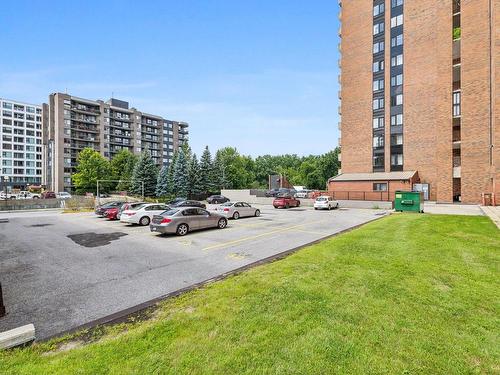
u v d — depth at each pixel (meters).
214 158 67.06
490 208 24.69
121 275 8.12
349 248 9.87
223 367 3.57
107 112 93.19
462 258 8.16
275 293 5.87
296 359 3.70
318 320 4.70
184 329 4.55
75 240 14.04
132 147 101.06
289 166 129.75
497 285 6.06
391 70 40.88
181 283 7.30
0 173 104.06
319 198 32.38
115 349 4.04
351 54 45.03
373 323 4.55
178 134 120.81
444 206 28.94
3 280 7.81
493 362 3.58
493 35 29.78
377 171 41.94
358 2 44.44
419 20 38.66
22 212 33.94
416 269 7.25
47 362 3.85
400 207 25.36
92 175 70.50
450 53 33.50
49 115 90.31
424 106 37.94
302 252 9.44
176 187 56.25
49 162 90.94
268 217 23.36
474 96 31.84
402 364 3.56
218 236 14.26
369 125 42.84
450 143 33.25
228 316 4.95
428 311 4.93
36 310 5.81
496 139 29.22
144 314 5.38
